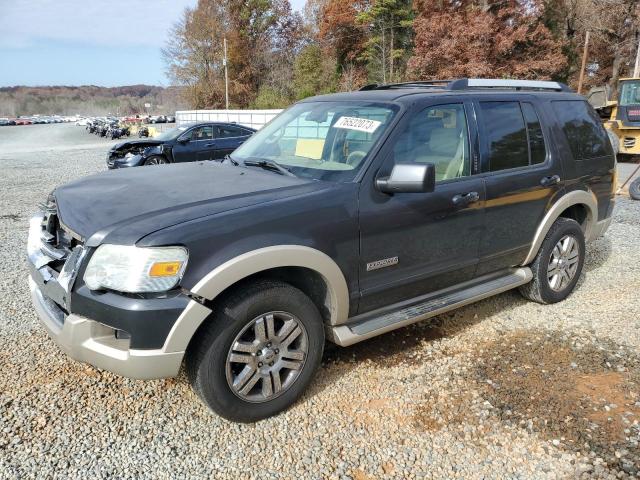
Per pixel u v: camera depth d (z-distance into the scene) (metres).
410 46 36.53
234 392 2.68
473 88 3.88
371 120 3.28
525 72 26.23
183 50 51.66
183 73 51.84
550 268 4.34
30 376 3.20
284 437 2.71
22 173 13.84
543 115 4.14
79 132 55.16
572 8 31.19
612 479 2.43
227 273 2.46
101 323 2.42
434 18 27.52
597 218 4.71
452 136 3.49
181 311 2.39
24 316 4.04
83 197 2.91
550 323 4.09
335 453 2.60
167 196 2.82
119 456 2.54
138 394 3.05
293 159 3.45
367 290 3.09
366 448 2.63
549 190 4.09
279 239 2.63
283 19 52.22
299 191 2.87
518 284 4.08
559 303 4.49
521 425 2.81
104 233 2.44
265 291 2.67
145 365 2.40
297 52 51.44
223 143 13.65
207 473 2.44
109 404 2.95
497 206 3.69
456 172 3.49
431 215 3.28
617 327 4.00
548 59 26.61
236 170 3.43
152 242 2.35
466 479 2.44
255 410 2.77
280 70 48.38
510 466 2.52
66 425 2.75
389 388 3.17
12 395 2.99
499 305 4.45
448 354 3.59
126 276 2.35
